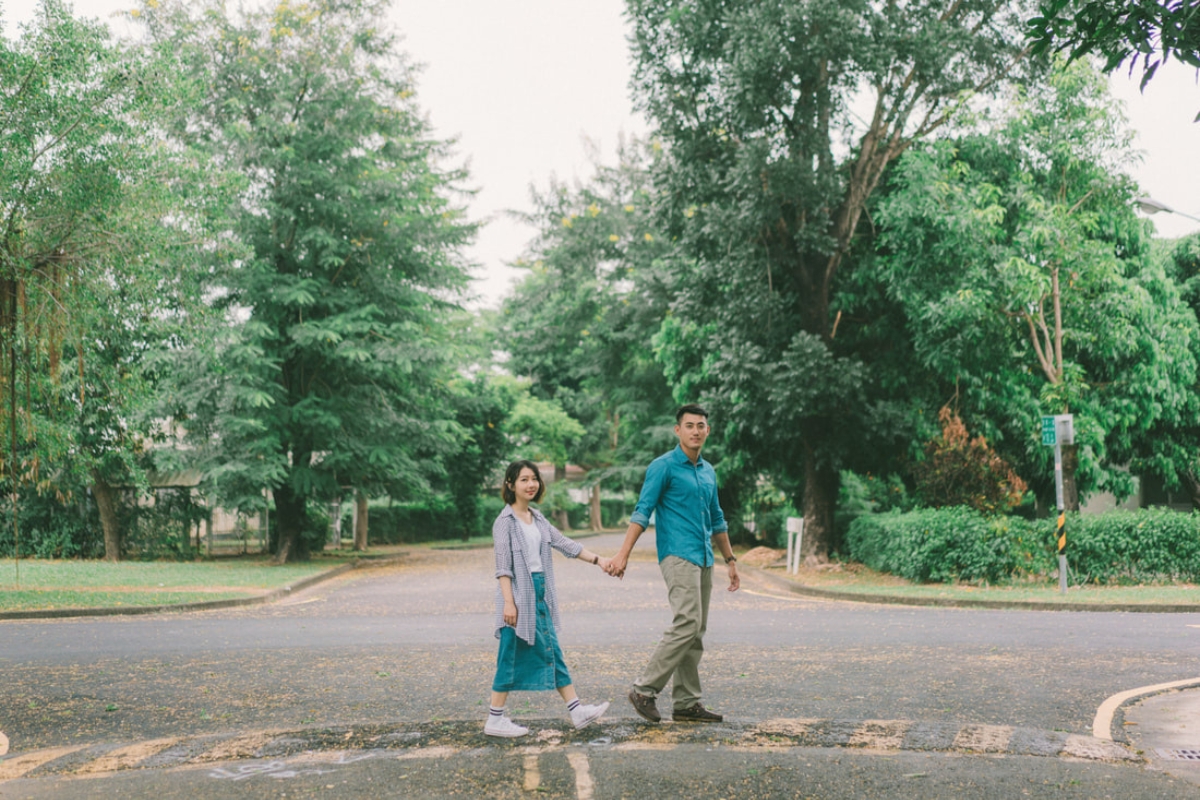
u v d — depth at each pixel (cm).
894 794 461
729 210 1994
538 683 575
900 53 1983
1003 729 585
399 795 461
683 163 2142
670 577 600
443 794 461
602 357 3881
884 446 2233
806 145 1994
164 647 1066
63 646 1083
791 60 1862
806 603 1577
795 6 1828
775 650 985
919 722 603
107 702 748
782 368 2088
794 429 2142
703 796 456
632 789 466
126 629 1261
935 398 2228
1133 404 2080
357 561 2914
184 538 2912
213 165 1770
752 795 458
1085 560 1730
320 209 2616
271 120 2455
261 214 2548
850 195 2153
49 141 1325
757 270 2131
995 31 2081
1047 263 1848
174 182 1630
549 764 510
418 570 2588
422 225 2791
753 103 1920
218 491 2492
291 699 753
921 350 2089
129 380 1777
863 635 1101
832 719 622
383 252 2791
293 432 2684
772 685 781
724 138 2142
